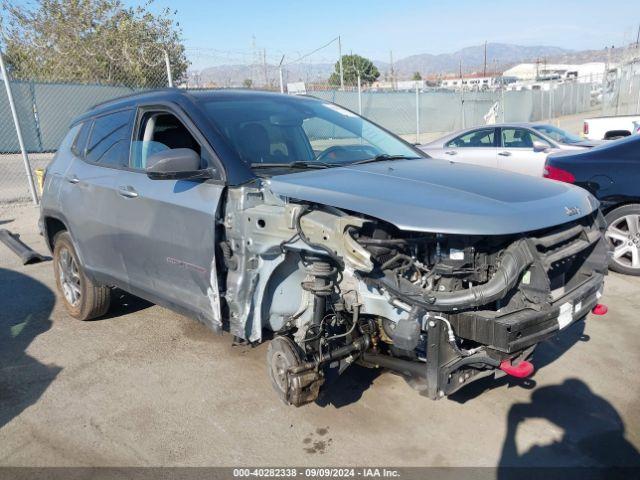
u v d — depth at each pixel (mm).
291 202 3049
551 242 2875
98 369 4086
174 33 17625
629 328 4543
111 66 16891
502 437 3176
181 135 3891
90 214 4410
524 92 26359
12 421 3438
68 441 3229
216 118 3721
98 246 4426
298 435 3236
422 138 21031
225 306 3424
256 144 3652
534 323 2695
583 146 9867
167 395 3707
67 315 5168
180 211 3523
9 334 4750
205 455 3078
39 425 3391
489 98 23984
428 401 3541
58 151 5227
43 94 15562
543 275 2742
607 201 5812
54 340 4609
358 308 2955
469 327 2693
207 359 4211
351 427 3297
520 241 2750
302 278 3344
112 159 4367
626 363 3973
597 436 3168
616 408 3432
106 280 4484
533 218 2787
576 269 3352
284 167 3529
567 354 4117
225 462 3016
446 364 2754
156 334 4684
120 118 4434
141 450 3133
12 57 17438
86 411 3537
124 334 4699
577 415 3369
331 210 2893
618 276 5859
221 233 3359
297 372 2904
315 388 2990
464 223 2615
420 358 2988
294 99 4438
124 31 16797
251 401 3605
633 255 5781
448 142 11289
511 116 25594
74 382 3904
